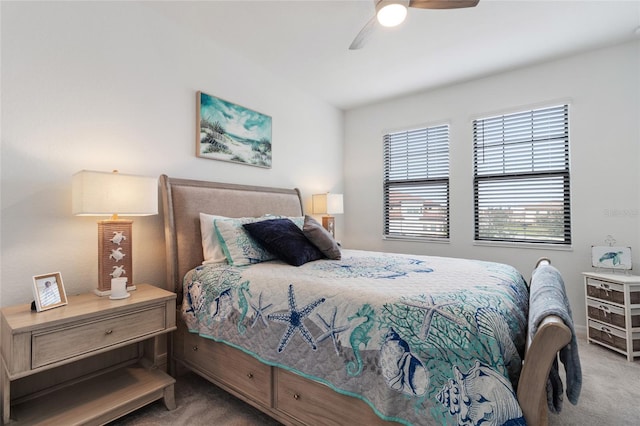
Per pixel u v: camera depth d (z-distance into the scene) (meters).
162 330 1.78
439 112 3.72
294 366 1.42
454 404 1.00
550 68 3.05
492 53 2.89
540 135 3.15
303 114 3.75
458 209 3.59
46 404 1.56
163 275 2.33
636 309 2.36
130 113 2.16
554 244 3.04
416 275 1.68
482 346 1.03
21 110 1.69
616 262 2.67
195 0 2.18
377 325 1.21
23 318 1.38
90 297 1.75
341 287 1.44
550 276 1.49
